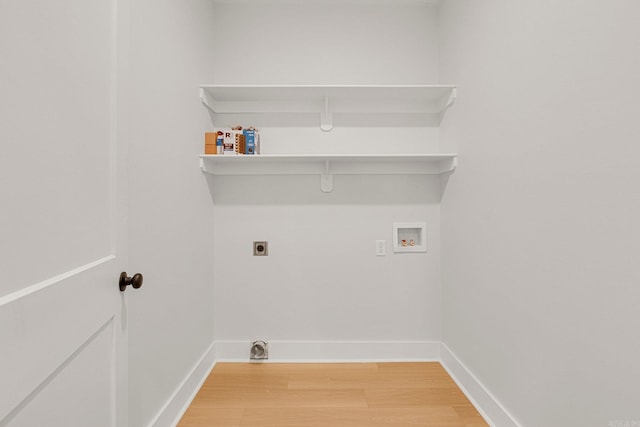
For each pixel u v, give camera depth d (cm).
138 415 126
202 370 196
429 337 226
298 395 180
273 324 225
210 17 217
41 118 69
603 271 95
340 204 226
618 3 89
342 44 227
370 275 226
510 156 141
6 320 57
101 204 91
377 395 180
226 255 225
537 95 122
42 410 66
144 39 132
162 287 147
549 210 117
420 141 228
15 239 62
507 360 144
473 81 175
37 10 68
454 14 200
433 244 227
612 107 91
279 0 223
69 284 74
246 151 212
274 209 225
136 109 125
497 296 152
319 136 227
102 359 90
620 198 90
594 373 99
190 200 181
